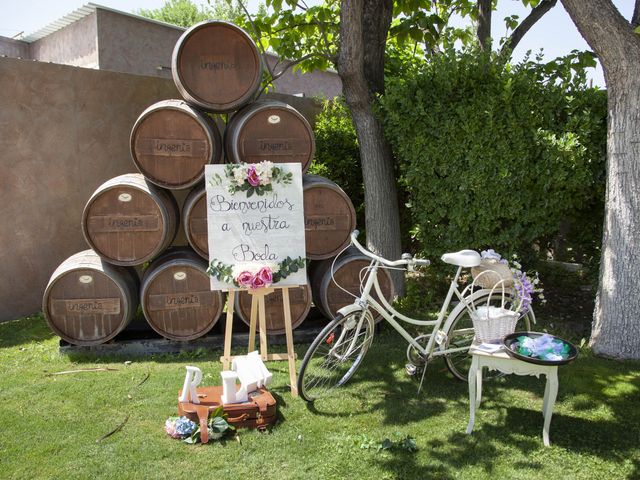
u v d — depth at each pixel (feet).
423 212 17.39
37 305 18.19
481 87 16.24
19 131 17.28
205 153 14.29
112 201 13.87
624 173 13.23
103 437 10.03
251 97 15.20
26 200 17.63
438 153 16.53
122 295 14.02
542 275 21.04
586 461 9.43
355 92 17.78
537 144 15.79
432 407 11.41
